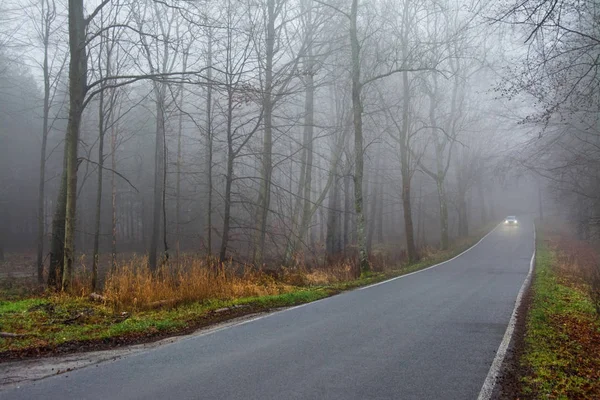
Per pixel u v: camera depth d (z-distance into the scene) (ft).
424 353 23.25
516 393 18.19
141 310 37.93
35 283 67.87
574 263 75.56
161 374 20.02
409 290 47.57
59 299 39.83
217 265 52.08
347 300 41.27
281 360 21.99
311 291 47.37
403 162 95.25
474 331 28.25
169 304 39.70
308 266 72.64
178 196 91.97
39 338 27.09
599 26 31.89
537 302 39.70
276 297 42.47
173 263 61.16
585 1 27.40
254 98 53.78
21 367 21.45
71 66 43.16
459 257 94.89
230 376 19.62
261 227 67.92
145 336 28.91
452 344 25.08
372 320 31.55
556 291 48.47
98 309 36.47
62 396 17.37
